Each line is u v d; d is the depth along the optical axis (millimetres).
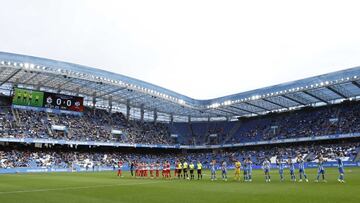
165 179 37781
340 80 62688
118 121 88688
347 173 43312
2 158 61031
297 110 91250
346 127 73312
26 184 29500
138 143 83375
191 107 89938
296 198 17516
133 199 18078
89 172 60062
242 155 87500
